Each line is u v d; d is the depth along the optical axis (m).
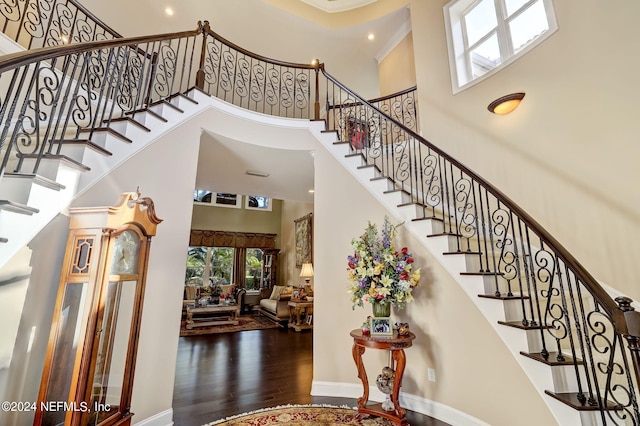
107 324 1.80
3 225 1.58
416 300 2.85
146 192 2.49
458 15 4.20
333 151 3.67
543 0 3.04
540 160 2.90
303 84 6.24
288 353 4.62
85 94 2.98
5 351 1.57
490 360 2.26
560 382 1.85
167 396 2.44
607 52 2.48
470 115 3.66
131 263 1.98
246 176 4.66
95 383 1.72
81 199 2.00
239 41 5.70
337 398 2.95
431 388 2.62
